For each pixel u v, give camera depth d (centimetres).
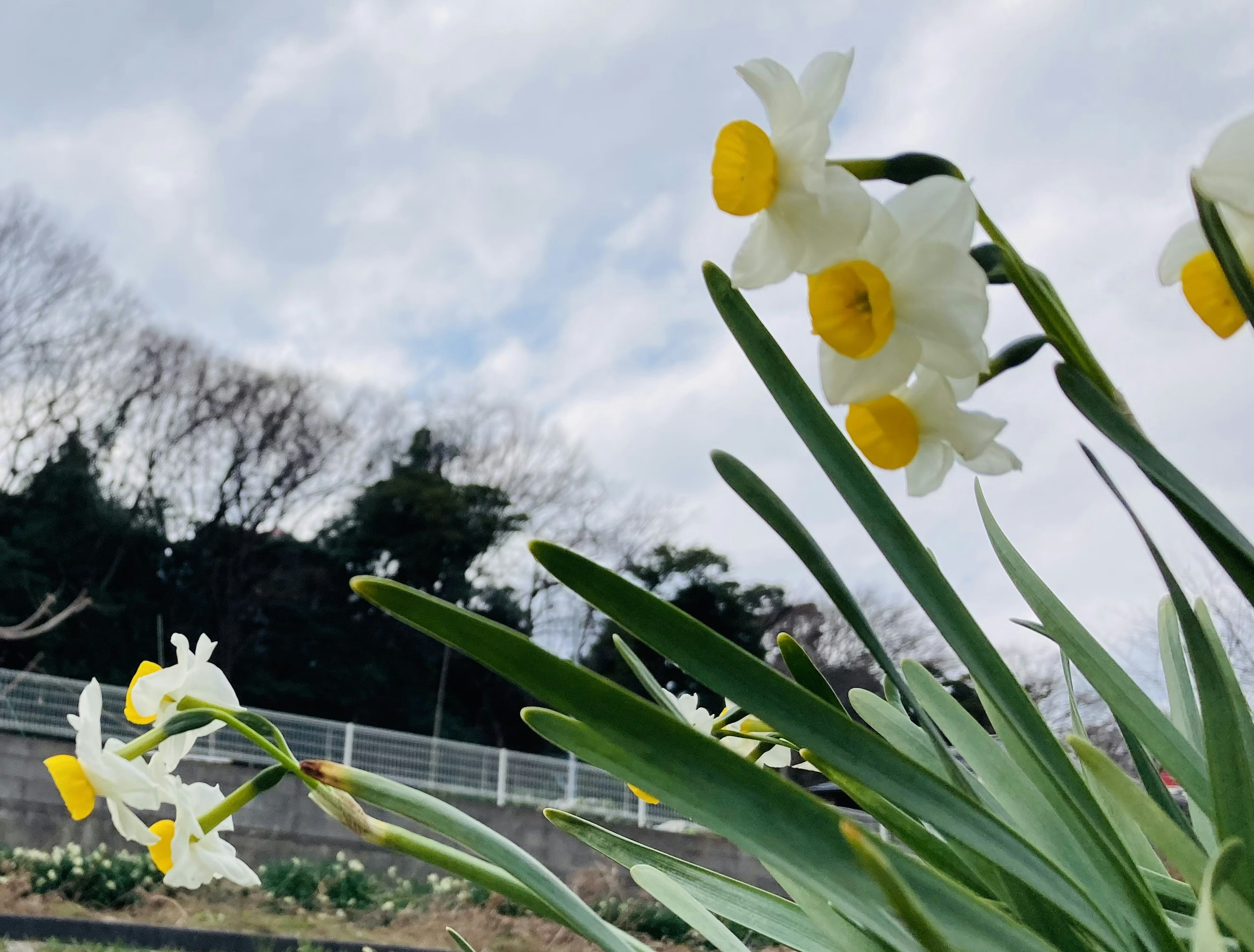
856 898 16
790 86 16
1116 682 22
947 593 19
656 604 17
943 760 20
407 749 372
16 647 618
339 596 745
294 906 283
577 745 17
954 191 16
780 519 20
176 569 705
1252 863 16
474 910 296
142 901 265
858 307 16
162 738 22
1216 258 15
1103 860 18
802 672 23
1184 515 16
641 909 273
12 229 647
